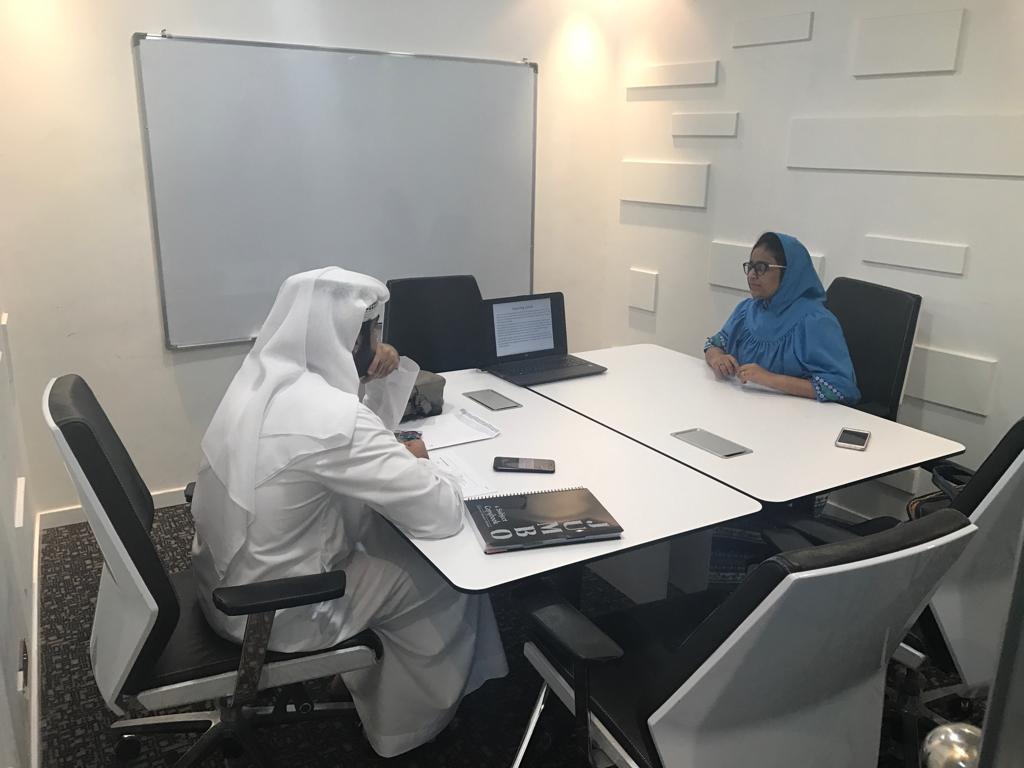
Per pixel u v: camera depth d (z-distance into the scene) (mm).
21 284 2922
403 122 3545
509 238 3998
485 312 2725
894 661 1951
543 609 1389
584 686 1357
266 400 1566
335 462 1532
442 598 1817
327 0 3258
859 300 2803
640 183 4016
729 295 3660
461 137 3723
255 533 1550
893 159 2873
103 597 1632
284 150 3285
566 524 1621
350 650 1629
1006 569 1640
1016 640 627
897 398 2631
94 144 2932
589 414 2340
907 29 2766
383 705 1812
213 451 1596
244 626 1565
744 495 1800
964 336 2770
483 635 2020
